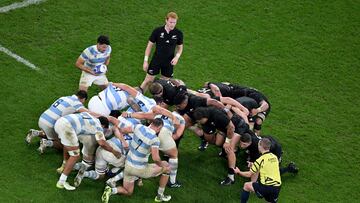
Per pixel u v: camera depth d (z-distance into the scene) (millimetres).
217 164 46438
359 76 57750
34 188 41375
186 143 48062
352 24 63719
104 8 60438
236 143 44156
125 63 54562
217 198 43500
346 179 46812
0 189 40844
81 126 40969
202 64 55938
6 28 55906
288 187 45375
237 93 47500
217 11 62562
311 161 48000
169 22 48188
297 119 51781
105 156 41406
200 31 59719
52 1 60031
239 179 45594
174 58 49938
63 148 42500
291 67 57406
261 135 49344
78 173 41625
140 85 52469
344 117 52812
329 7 65438
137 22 59500
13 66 51906
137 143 39781
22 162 43219
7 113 47094
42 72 51938
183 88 44875
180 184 44000
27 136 44281
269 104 47625
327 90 55531
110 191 40500
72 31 57062
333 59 59188
